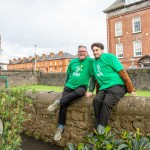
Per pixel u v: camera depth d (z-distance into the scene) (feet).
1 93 14.12
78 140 14.80
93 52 13.46
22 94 14.82
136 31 101.19
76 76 14.57
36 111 18.06
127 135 7.67
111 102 12.10
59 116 15.28
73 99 14.23
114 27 109.29
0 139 11.32
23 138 17.97
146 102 11.71
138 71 48.70
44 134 17.35
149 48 96.27
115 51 108.78
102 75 12.92
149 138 7.40
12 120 12.43
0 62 112.27
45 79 81.10
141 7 98.48
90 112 14.10
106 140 7.10
